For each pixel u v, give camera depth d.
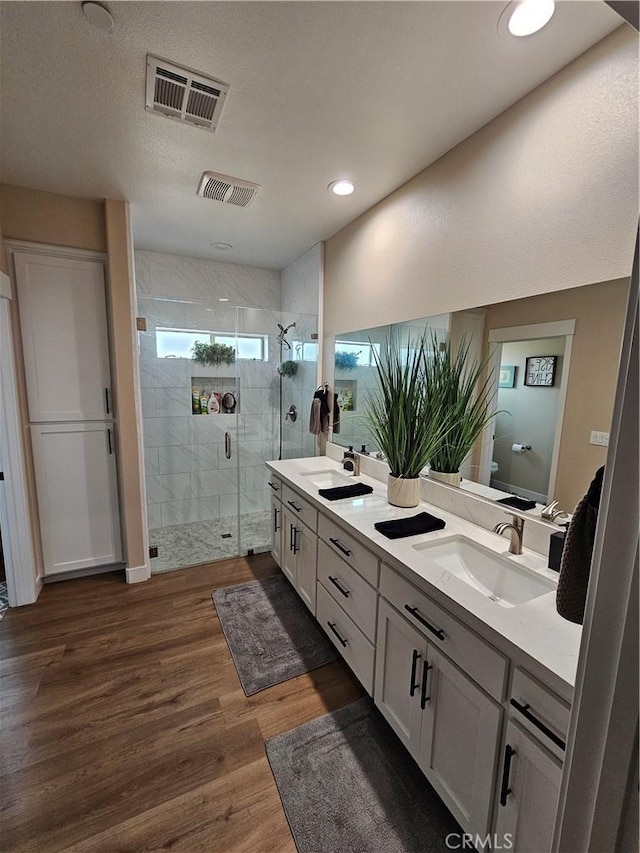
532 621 0.97
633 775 0.59
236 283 3.61
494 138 1.48
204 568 2.81
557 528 1.32
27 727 1.50
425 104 1.41
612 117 1.10
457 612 1.06
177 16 1.07
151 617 2.21
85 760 1.37
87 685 1.71
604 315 1.18
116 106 1.45
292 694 1.68
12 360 2.17
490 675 0.97
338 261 2.74
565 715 0.79
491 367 1.58
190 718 1.55
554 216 1.28
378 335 2.31
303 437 3.41
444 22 1.07
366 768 1.36
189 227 2.65
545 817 0.85
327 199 2.21
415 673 1.25
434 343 1.86
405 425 1.83
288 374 3.59
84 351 2.45
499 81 1.29
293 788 1.29
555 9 1.02
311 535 2.07
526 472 1.46
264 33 1.12
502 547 1.42
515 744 0.91
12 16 1.06
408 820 1.20
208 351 3.45
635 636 0.58
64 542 2.54
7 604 2.32
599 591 0.62
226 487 3.70
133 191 2.15
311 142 1.66
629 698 0.59
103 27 1.10
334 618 1.83
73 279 2.36
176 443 3.46
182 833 1.16
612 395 1.18
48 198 2.21
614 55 1.08
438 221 1.79
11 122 1.55
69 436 2.47
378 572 1.45
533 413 1.42
